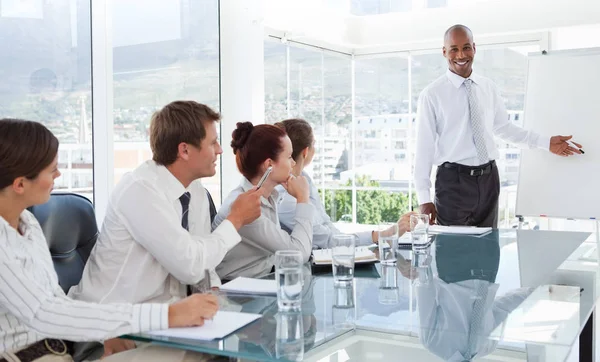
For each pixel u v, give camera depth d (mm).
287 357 1250
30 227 1612
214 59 4648
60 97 3400
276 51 5520
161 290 1916
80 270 2066
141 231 1825
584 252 2551
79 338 1411
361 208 6926
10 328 1545
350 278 1927
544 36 5629
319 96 6230
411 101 6477
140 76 3963
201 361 1436
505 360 1398
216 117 2014
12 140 1437
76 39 3486
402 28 6172
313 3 5672
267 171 2193
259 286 1856
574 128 4355
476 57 5992
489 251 2502
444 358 1341
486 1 5688
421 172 4066
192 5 4402
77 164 3512
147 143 4035
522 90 5793
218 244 1914
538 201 4402
